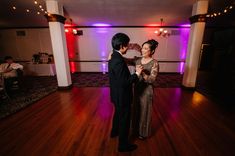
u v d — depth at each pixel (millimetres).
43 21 5930
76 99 3465
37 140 1879
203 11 3639
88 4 3797
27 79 5785
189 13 4676
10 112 2707
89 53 7238
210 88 4398
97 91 4133
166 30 6586
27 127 2203
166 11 4473
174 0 3549
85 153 1639
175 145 1773
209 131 2084
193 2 3705
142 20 5691
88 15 4898
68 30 6902
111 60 1350
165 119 2453
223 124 2281
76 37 7039
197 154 1618
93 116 2566
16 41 7168
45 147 1740
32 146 1760
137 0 3514
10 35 7094
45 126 2229
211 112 2732
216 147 1737
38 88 4434
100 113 2689
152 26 6770
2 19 5504
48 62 6645
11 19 5523
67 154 1623
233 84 4441
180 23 6242
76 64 7406
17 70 4039
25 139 1900
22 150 1690
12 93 3875
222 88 4363
